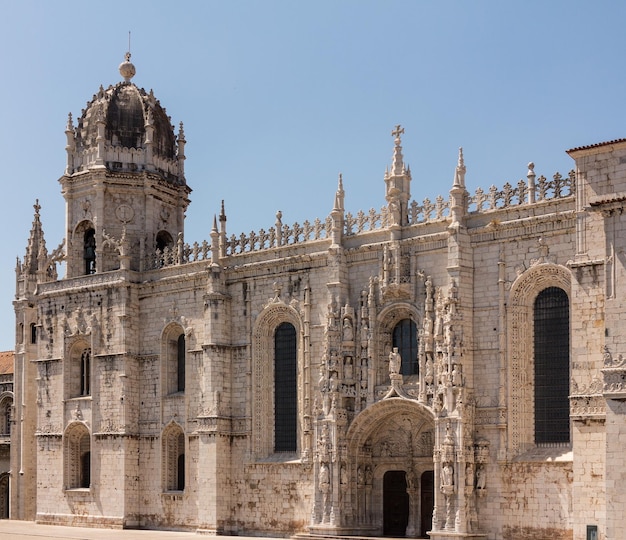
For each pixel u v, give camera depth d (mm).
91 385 83375
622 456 50625
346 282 69500
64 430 84750
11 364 117438
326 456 67000
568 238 59406
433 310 64688
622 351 51594
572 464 57375
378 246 67938
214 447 74125
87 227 87562
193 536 72625
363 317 67812
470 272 63312
